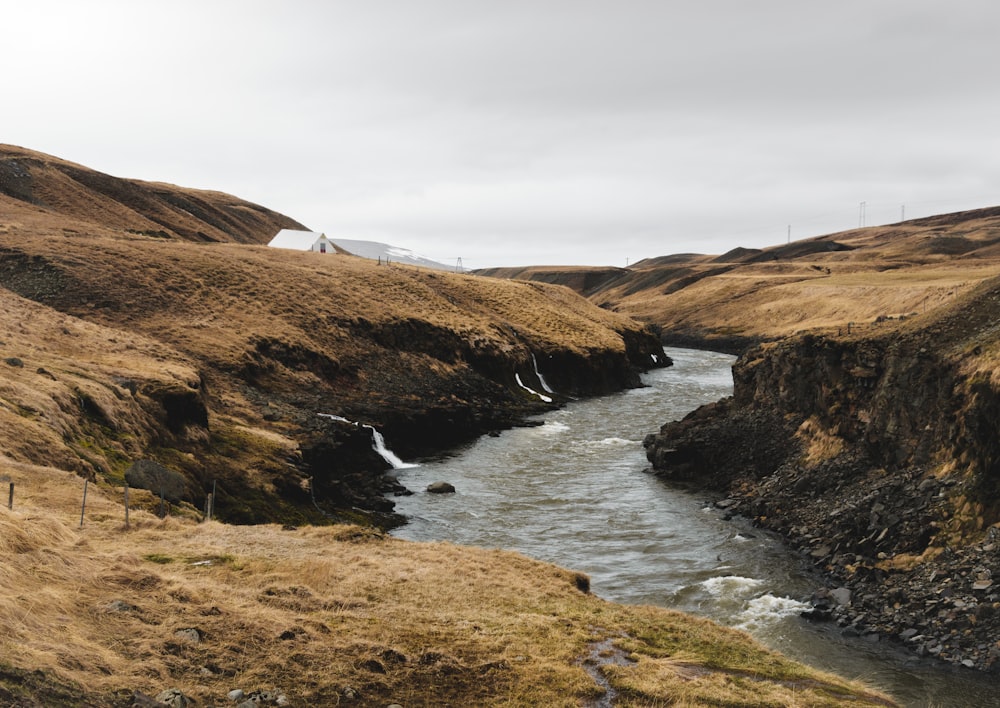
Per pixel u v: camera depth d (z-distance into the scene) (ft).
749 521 129.80
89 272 238.07
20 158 428.97
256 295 258.98
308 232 459.32
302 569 70.18
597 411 261.24
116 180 486.38
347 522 127.44
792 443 151.43
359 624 58.85
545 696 49.98
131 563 60.18
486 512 139.13
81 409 113.29
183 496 100.42
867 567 97.35
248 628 51.47
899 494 111.45
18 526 55.98
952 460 109.09
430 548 91.81
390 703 45.80
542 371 310.65
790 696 55.21
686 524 129.08
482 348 286.05
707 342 522.88
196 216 563.48
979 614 80.07
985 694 68.95
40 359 134.00
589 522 131.75
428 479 164.86
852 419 136.77
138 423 121.39
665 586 100.83
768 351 177.88
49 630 41.68
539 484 159.43
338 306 272.51
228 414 171.01
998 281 138.72
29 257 241.55
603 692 51.98
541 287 431.02
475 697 48.91
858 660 77.36
